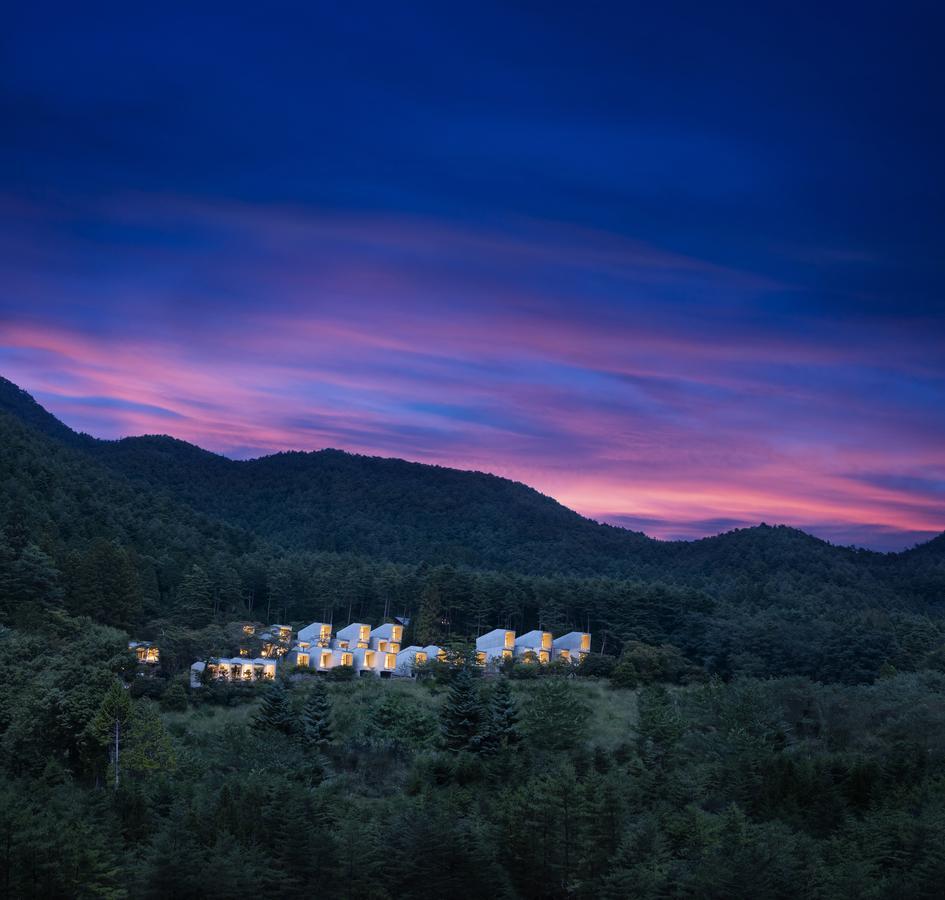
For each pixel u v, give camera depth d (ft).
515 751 341.41
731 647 571.28
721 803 272.51
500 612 654.53
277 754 311.47
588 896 223.30
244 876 204.23
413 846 220.43
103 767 287.48
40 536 559.38
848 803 272.51
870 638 557.74
